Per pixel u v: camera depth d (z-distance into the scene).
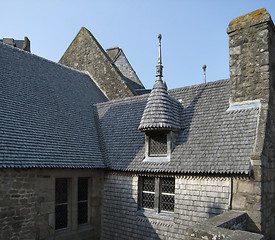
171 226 8.34
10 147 7.79
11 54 12.05
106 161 10.46
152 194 9.17
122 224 9.62
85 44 18.73
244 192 7.14
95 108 13.83
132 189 9.52
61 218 9.32
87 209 10.30
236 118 8.57
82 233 9.62
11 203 7.52
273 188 8.01
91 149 10.60
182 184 8.27
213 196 7.62
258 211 6.84
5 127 8.27
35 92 11.11
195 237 5.14
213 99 9.83
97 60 17.86
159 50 10.20
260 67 8.50
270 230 7.48
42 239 8.27
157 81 9.96
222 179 7.54
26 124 9.10
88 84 16.41
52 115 10.68
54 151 9.02
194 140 8.85
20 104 9.73
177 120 9.59
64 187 9.53
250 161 7.21
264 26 8.50
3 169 7.39
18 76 11.12
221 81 10.23
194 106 10.04
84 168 9.54
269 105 8.23
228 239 4.70
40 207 8.27
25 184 7.91
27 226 7.88
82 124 11.73
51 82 12.84
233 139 8.07
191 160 8.30
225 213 6.82
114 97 16.67
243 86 8.82
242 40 8.96
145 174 9.21
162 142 9.38
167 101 9.58
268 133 7.95
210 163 7.85
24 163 7.67
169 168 8.52
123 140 10.91
